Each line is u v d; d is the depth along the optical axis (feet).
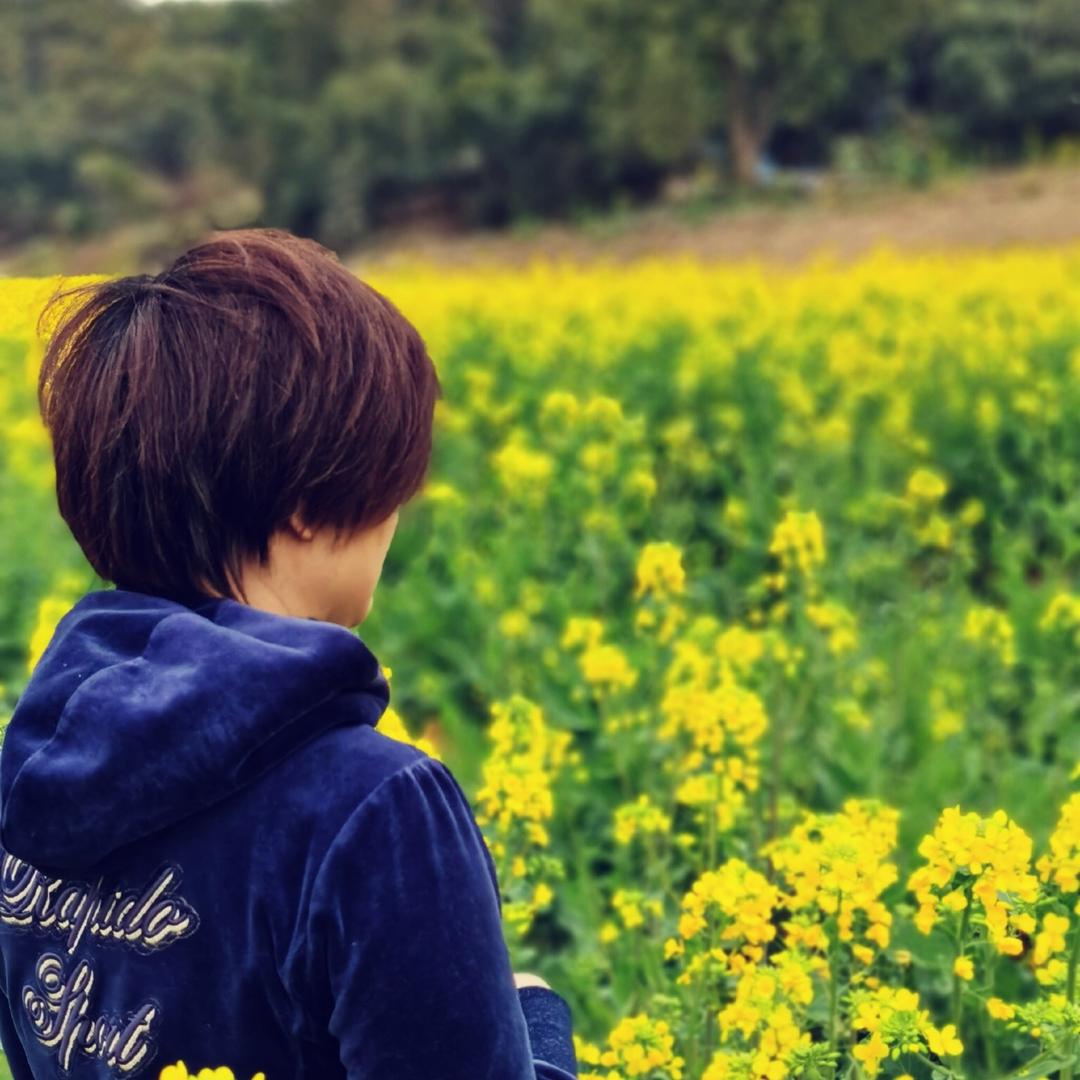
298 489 3.53
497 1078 3.24
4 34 302.45
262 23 168.96
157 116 239.09
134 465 3.51
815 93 115.65
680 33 113.50
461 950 3.22
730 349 31.76
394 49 172.55
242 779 3.26
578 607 17.81
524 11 180.04
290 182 148.36
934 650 15.78
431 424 3.79
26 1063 4.15
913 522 18.62
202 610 3.58
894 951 7.45
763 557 21.01
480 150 129.39
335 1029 3.25
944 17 123.44
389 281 51.78
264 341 3.49
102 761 3.23
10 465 25.27
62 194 233.96
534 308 43.52
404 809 3.27
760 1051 5.69
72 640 3.62
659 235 99.30
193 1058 3.44
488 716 16.58
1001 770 13.12
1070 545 17.95
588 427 24.11
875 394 27.04
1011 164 115.24
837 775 12.84
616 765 12.64
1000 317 36.76
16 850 3.43
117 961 3.48
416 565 18.57
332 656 3.29
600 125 122.21
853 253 81.10
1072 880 5.64
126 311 3.60
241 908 3.30
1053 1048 5.60
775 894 6.35
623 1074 6.59
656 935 8.68
